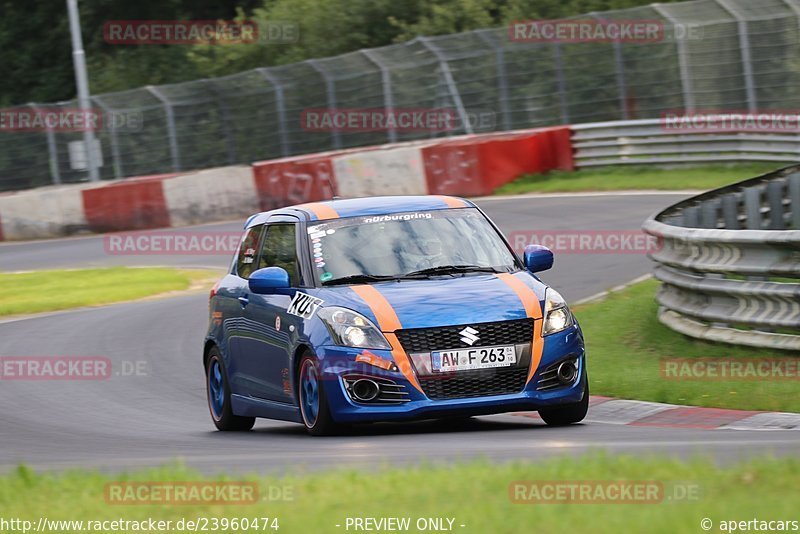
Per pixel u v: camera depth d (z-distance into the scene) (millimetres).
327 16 162750
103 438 33094
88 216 107500
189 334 54094
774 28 96688
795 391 31625
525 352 28250
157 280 75188
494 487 17344
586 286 55594
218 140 123062
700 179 93750
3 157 125812
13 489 20797
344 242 31203
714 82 101500
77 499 19266
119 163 122438
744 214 55469
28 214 108938
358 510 16609
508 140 104562
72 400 41719
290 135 122562
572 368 28844
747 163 95938
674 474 17641
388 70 119688
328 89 121562
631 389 34219
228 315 34406
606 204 85000
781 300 36500
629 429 28344
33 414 39281
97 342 53719
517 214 84250
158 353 50156
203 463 24531
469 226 32062
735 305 38406
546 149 107500
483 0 154625
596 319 46750
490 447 24594
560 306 29312
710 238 38750
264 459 24609
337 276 30344
